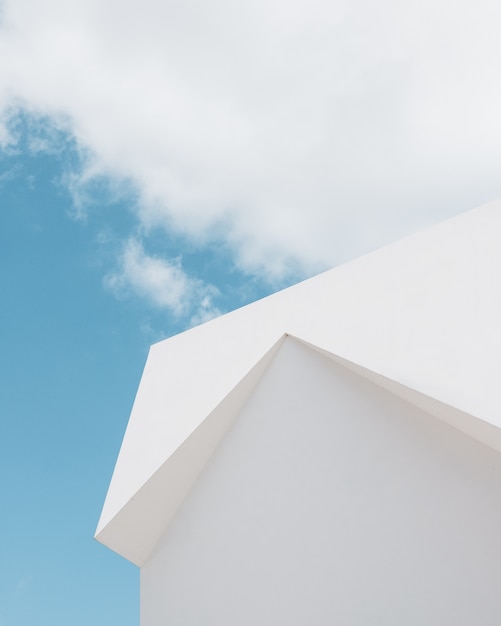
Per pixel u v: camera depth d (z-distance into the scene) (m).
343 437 9.88
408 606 9.48
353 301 10.09
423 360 8.87
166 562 11.12
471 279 8.95
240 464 10.67
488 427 8.15
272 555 10.36
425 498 9.28
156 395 11.77
